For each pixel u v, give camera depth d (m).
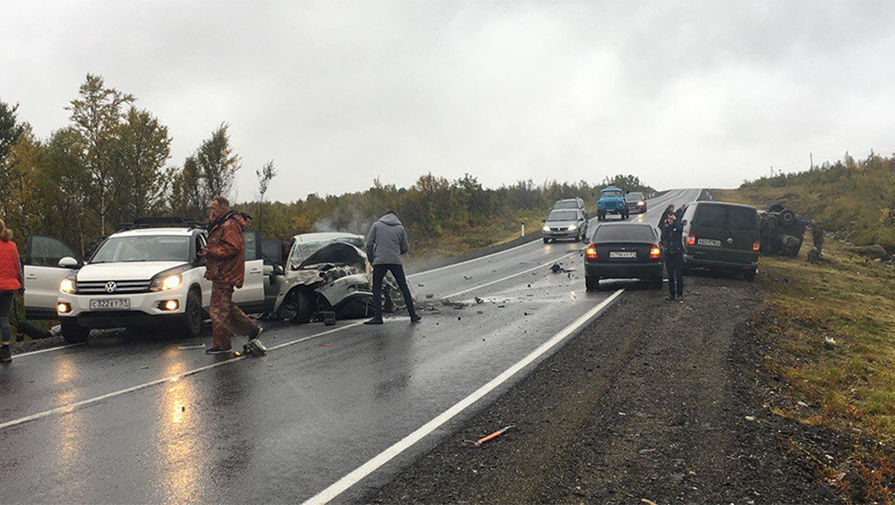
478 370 7.76
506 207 49.00
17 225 18.27
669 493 4.38
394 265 11.76
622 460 4.93
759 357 8.82
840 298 16.22
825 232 32.84
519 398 6.52
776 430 5.85
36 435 5.52
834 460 5.34
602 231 16.27
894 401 7.49
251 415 6.04
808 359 9.36
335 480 4.48
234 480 4.48
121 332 11.80
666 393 6.73
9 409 6.40
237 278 9.41
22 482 4.47
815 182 50.09
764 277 18.48
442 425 5.68
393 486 4.38
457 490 4.33
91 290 10.17
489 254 29.03
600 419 5.87
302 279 12.32
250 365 8.34
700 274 18.91
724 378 7.40
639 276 15.45
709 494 4.39
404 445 5.17
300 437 5.39
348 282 12.52
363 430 5.57
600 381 7.17
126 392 6.99
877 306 15.54
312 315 12.69
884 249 27.06
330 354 8.98
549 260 24.70
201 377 7.67
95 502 4.13
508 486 4.41
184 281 10.65
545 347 8.99
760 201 48.28
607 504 4.18
